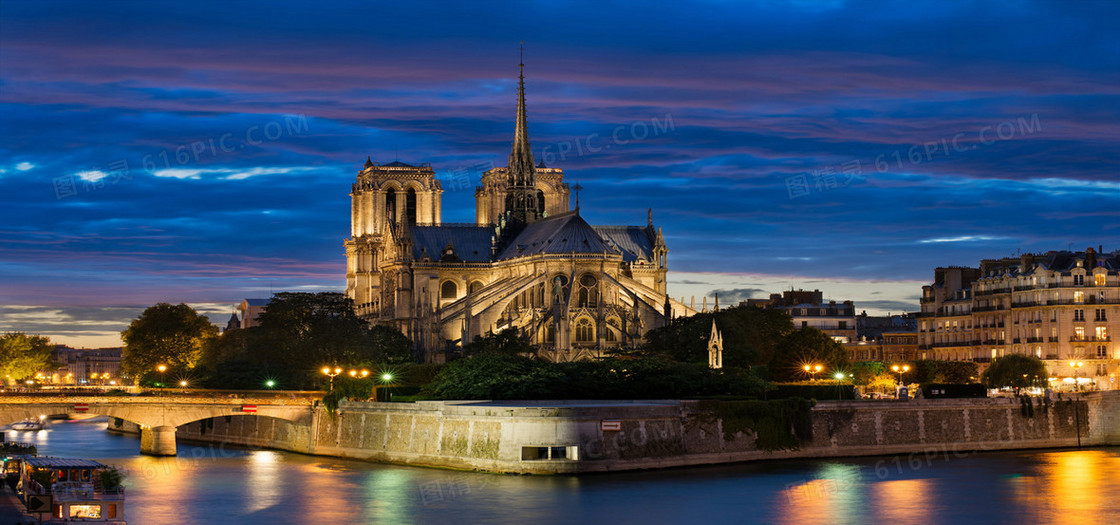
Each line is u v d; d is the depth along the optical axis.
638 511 149.25
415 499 158.62
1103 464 190.25
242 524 145.00
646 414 180.88
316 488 168.75
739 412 190.25
